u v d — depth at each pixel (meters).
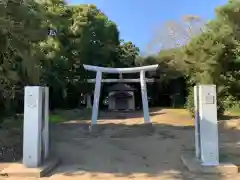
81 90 30.12
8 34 9.27
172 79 34.00
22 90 13.37
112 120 20.75
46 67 20.02
